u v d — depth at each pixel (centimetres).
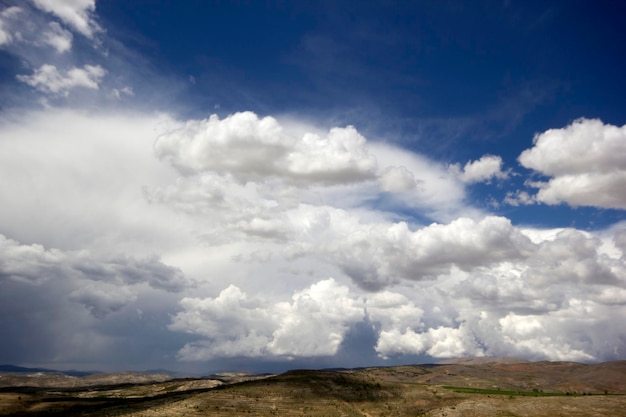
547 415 18412
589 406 19125
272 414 18300
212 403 19550
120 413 18875
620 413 18175
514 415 18588
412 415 19525
